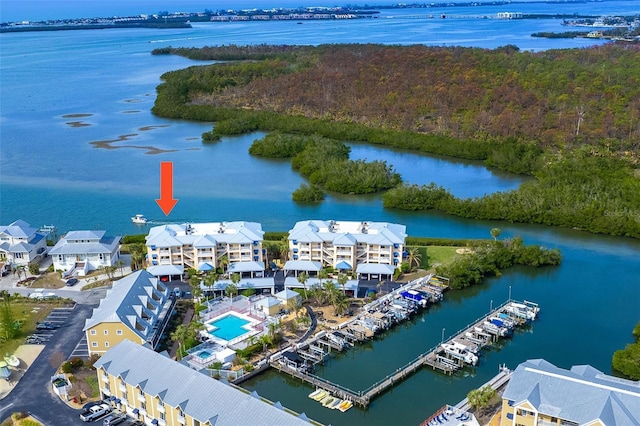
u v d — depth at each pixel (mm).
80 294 158375
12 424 105625
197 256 170000
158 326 136500
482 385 122812
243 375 123438
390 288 163750
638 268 182875
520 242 189625
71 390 114688
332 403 116125
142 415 106188
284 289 160250
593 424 90062
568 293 166250
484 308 157500
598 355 134750
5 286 163625
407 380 125688
